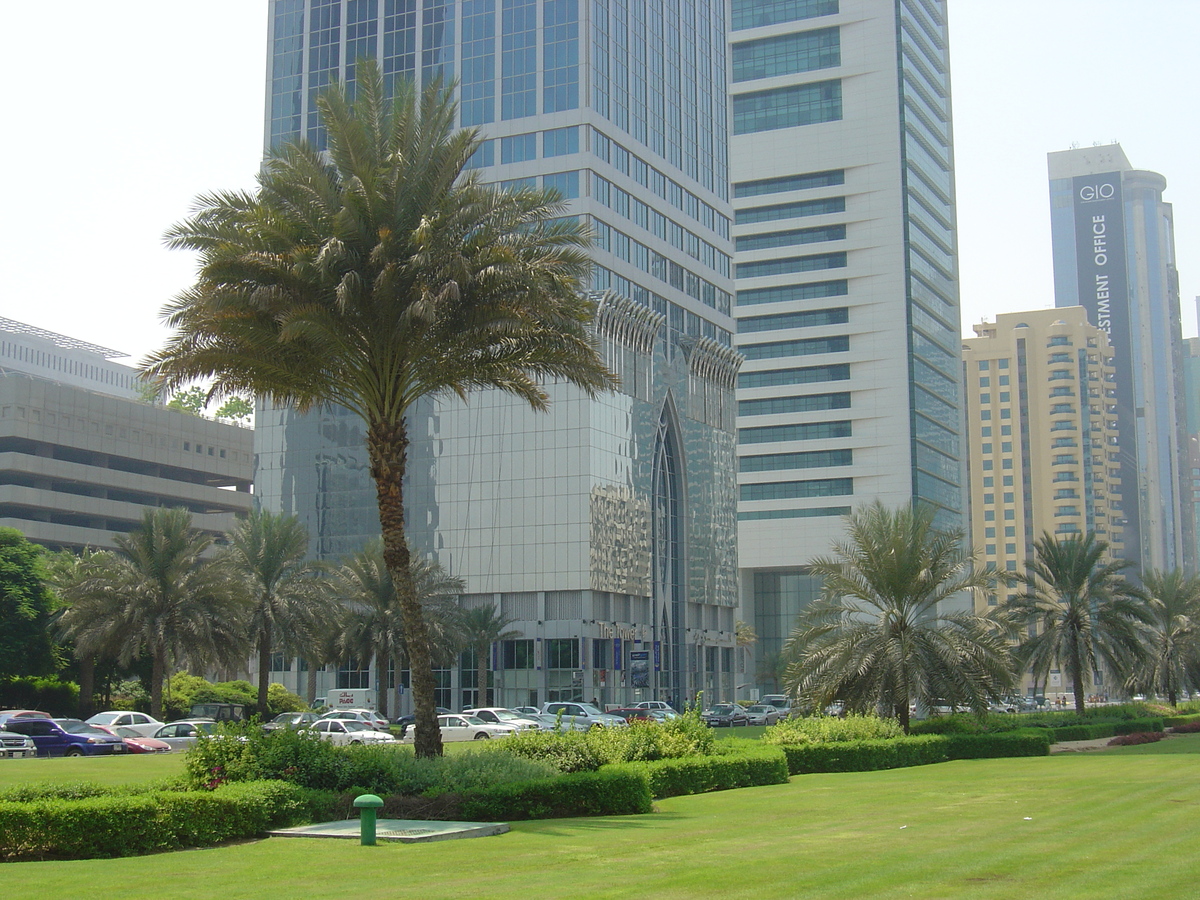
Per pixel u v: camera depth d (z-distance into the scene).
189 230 27.30
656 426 109.56
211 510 145.50
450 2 108.75
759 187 162.50
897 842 18.06
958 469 175.25
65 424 122.62
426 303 25.61
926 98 171.38
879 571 46.38
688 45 124.69
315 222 27.62
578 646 96.19
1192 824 20.30
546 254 29.11
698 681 112.00
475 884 13.93
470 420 102.25
